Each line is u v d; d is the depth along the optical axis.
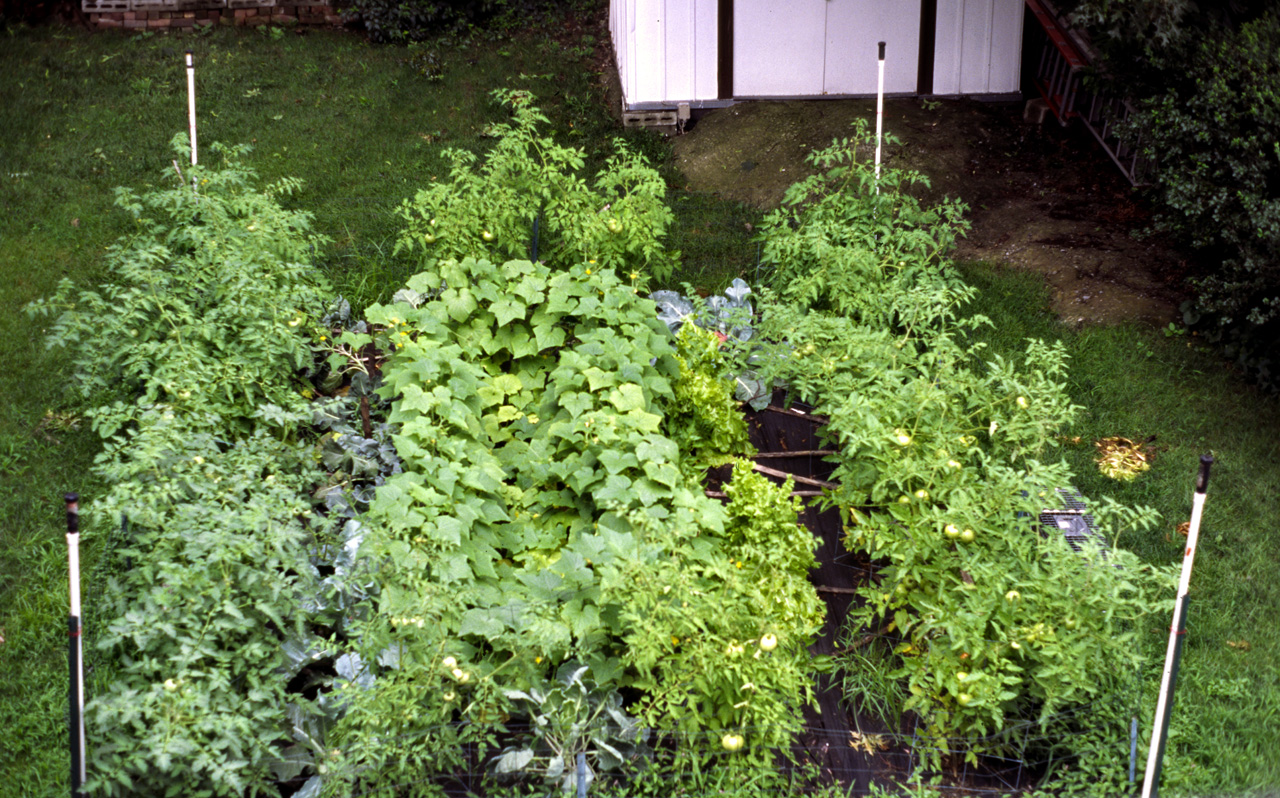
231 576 4.59
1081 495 6.23
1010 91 10.62
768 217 7.77
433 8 12.21
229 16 12.41
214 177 7.27
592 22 12.78
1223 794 4.56
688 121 10.45
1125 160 9.18
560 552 5.58
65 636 5.12
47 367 6.87
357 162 9.71
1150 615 5.41
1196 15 7.32
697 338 6.87
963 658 4.76
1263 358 6.97
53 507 5.84
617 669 4.72
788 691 4.70
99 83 10.95
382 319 6.61
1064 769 4.65
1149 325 7.58
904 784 4.65
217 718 4.09
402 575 4.79
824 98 10.58
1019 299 7.92
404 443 5.59
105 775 3.96
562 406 6.25
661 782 4.42
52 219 8.50
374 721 4.30
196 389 5.73
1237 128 6.80
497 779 4.55
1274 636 5.33
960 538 5.23
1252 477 6.33
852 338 6.39
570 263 7.88
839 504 5.80
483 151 9.98
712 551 5.30
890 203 7.72
